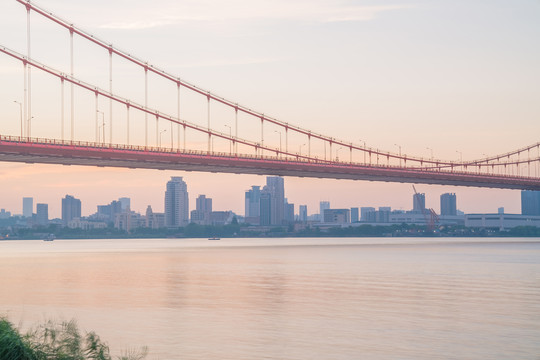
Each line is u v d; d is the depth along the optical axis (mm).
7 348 22891
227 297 56812
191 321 43250
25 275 85312
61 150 121438
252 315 45656
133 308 49906
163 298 56469
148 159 132875
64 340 24625
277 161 153625
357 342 36062
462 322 42219
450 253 148625
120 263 114438
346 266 100312
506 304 50812
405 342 36094
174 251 179625
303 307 49688
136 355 32656
